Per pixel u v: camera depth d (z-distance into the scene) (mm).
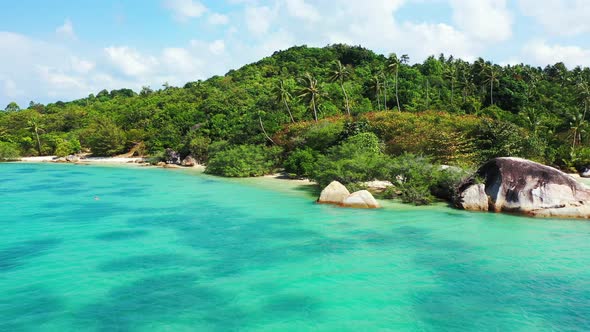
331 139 50281
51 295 14000
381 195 34125
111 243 20531
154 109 103750
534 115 69438
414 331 11422
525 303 13219
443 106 78750
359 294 13969
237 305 13164
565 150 52531
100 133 86812
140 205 31609
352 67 120375
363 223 24484
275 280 15305
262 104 77562
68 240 21156
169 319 12211
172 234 22359
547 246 19344
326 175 36469
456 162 38938
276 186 42719
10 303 13359
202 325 11828
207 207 30531
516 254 18203
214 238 21391
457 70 99312
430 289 14375
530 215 25906
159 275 15914
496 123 45062
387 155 40031
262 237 21531
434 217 25812
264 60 134250
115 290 14430
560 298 13594
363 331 11430
